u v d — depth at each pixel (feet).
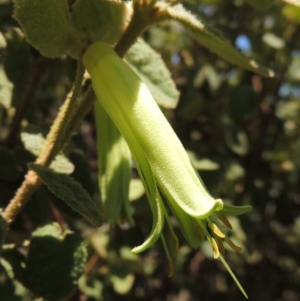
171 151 0.17
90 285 0.40
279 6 0.48
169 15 0.20
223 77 0.48
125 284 0.40
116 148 0.22
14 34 0.24
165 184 0.17
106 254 0.39
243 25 0.47
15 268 0.22
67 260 0.21
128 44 0.20
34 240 0.21
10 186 0.25
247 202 0.48
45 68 0.28
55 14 0.18
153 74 0.26
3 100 0.23
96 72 0.18
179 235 0.39
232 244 0.16
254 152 0.48
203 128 0.45
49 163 0.20
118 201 0.22
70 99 0.19
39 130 0.23
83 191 0.18
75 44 0.19
